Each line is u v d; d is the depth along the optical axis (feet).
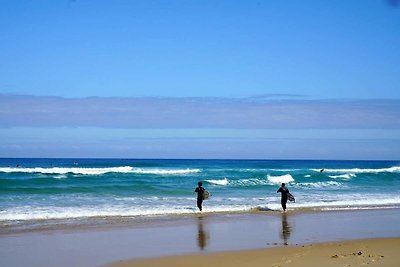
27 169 137.59
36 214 65.41
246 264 37.45
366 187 126.62
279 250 43.06
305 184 125.70
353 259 38.45
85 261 38.88
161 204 80.43
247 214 70.79
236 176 138.10
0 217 62.49
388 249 43.57
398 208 81.15
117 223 60.29
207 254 41.45
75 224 58.85
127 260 39.14
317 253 41.50
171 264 37.73
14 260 39.22
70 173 128.88
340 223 62.49
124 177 127.13
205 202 84.84
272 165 279.90
